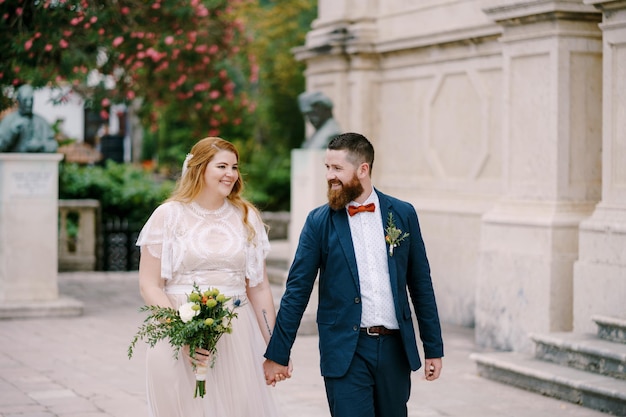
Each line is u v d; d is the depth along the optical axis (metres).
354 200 5.43
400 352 5.37
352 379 5.28
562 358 8.98
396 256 5.34
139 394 8.58
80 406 8.12
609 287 9.16
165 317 5.33
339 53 14.95
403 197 14.14
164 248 5.56
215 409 5.58
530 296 10.12
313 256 5.43
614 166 9.38
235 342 5.63
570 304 9.96
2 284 13.23
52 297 13.41
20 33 13.95
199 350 5.38
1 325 12.43
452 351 10.73
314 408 8.11
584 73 10.10
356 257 5.35
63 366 9.83
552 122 10.05
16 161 13.19
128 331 11.98
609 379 8.31
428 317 5.51
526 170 10.41
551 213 9.98
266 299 5.85
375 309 5.32
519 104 10.48
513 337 10.35
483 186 12.55
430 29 13.54
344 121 15.08
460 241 12.75
